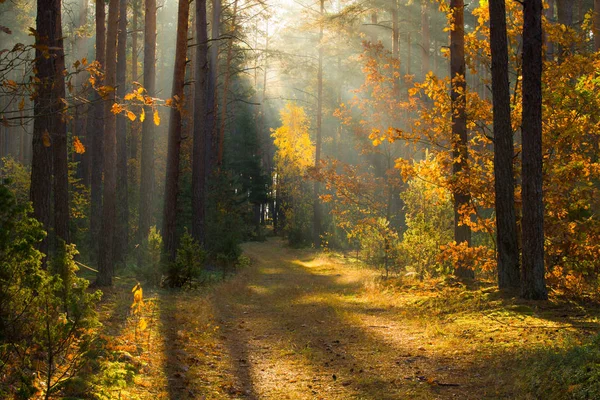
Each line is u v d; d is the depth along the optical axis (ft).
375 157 94.22
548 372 20.16
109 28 58.34
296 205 178.81
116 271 68.33
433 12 116.57
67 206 49.26
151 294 49.83
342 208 103.60
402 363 25.89
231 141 210.38
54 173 48.91
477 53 51.31
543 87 44.24
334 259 107.24
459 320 34.86
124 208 81.10
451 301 40.63
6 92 18.93
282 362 27.35
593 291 38.70
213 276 69.97
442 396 20.47
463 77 50.34
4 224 19.52
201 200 79.51
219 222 90.99
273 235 238.27
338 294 54.80
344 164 87.40
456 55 52.54
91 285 52.42
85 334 19.67
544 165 43.47
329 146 187.11
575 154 43.62
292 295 54.60
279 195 230.68
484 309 36.73
